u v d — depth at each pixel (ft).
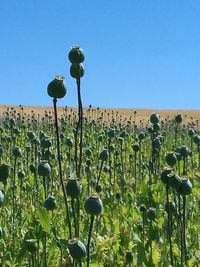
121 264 5.09
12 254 5.20
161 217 5.98
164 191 7.87
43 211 4.40
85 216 6.54
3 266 4.98
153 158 8.32
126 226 6.06
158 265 4.81
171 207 5.17
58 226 5.82
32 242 4.22
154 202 7.16
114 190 8.63
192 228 6.34
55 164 10.92
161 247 5.44
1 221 6.58
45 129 19.75
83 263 4.32
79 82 4.10
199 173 10.74
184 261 4.70
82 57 4.11
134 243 5.38
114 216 6.79
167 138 18.95
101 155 6.80
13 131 13.42
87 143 14.48
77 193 3.88
